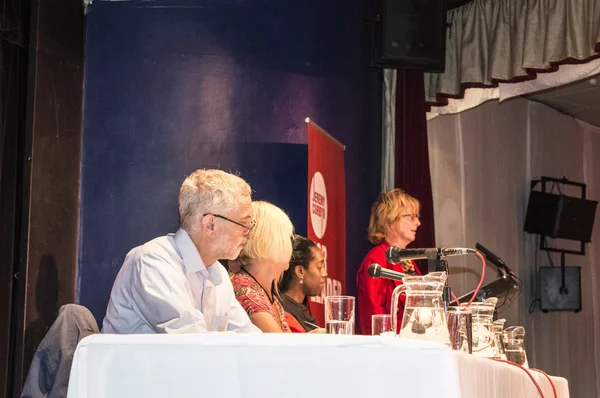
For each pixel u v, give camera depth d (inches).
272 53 182.4
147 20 166.6
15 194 139.4
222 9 175.0
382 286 158.6
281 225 112.0
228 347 52.3
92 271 154.6
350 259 198.5
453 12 212.5
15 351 133.3
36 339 136.6
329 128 194.2
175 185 163.6
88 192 156.3
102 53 161.8
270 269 111.6
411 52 202.1
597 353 308.0
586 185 307.4
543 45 193.9
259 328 100.9
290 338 52.1
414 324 63.2
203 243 91.5
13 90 140.2
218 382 52.0
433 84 213.9
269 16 182.9
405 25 202.2
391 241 169.9
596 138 309.9
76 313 85.7
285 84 184.1
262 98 179.2
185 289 85.0
